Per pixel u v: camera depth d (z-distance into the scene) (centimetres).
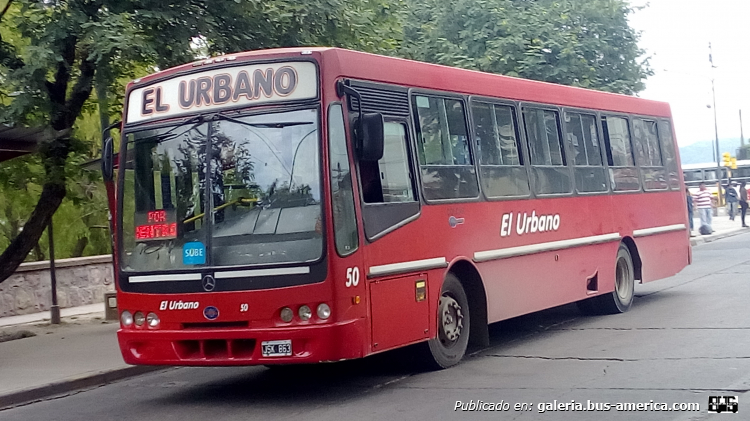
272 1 1350
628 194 1421
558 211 1207
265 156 830
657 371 891
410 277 904
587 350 1051
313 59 830
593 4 2522
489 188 1060
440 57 2395
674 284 1784
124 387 1031
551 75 2392
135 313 870
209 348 833
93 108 1495
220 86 856
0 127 1130
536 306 1140
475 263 1017
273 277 807
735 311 1312
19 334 1453
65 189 1465
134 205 883
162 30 1284
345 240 816
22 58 1331
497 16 2414
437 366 972
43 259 2311
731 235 3541
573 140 1277
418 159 941
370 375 977
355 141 841
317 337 791
